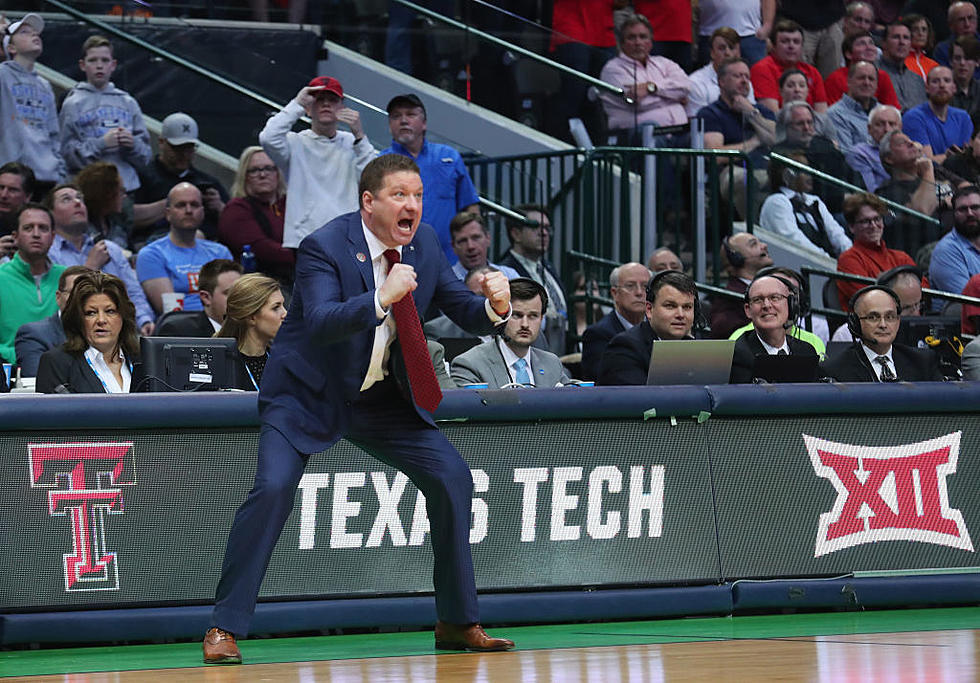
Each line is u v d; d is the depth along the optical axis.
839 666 6.74
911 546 10.12
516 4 21.56
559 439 9.55
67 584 8.72
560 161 19.31
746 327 14.06
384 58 19.55
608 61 19.88
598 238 19.09
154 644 8.83
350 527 9.20
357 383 7.79
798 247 18.70
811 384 10.05
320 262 7.73
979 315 18.17
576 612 9.35
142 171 18.47
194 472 9.01
